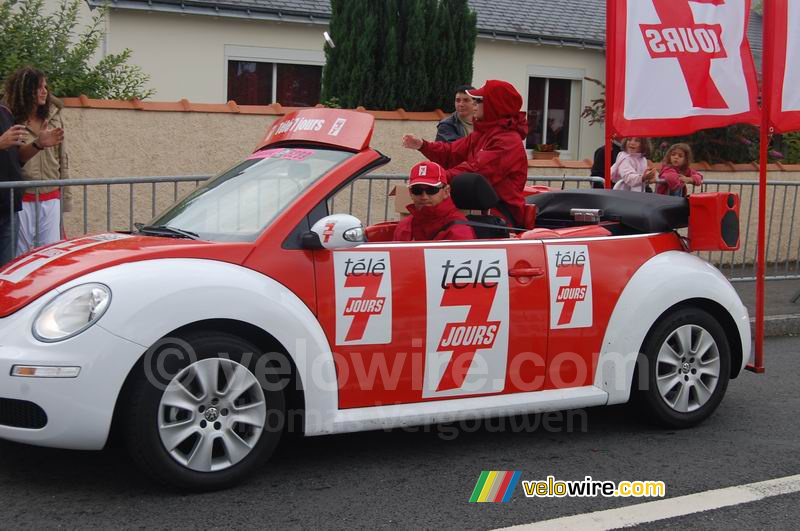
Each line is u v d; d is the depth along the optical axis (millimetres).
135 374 4098
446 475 4770
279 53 13516
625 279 5406
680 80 7230
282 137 5234
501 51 14969
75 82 9836
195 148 9750
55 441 4016
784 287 10398
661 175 9398
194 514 4133
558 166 11180
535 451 5203
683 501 4488
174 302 4133
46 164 7211
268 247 4465
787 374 7160
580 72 15750
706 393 5695
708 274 5699
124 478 4527
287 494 4426
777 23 6660
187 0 12594
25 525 3971
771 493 4617
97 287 4105
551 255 5184
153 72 12758
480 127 6027
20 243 6949
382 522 4137
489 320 4957
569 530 4113
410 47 10820
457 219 5332
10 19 9891
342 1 10945
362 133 4953
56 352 3979
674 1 7180
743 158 12609
